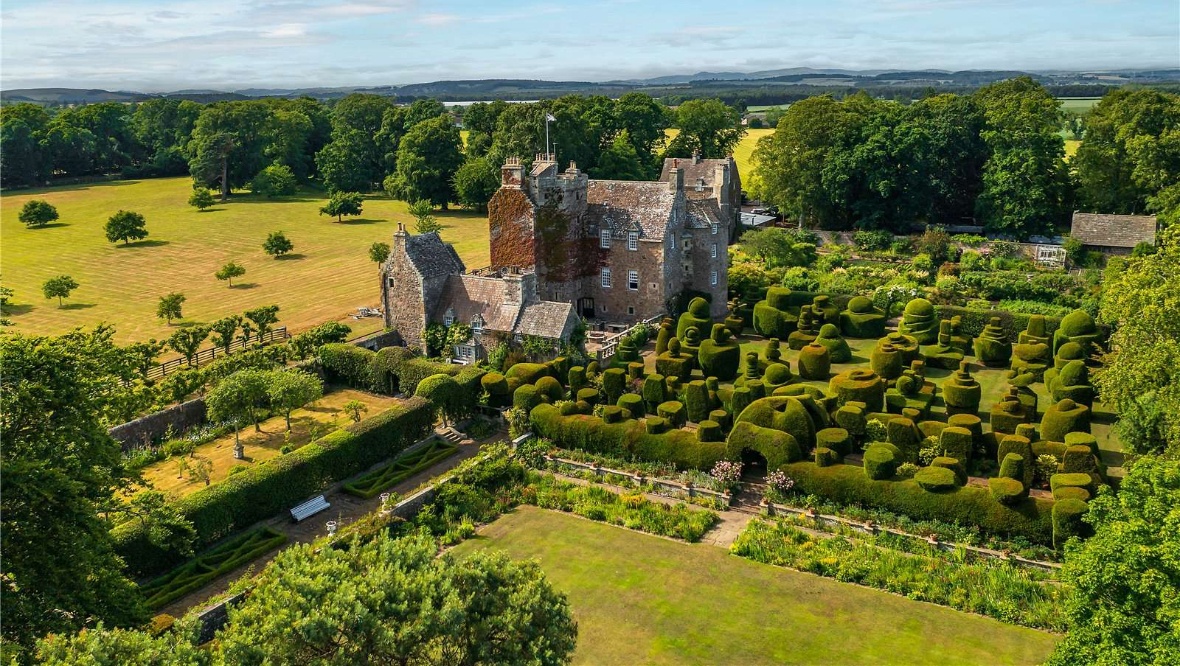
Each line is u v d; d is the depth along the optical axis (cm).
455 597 2609
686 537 4559
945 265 10925
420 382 6119
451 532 4588
